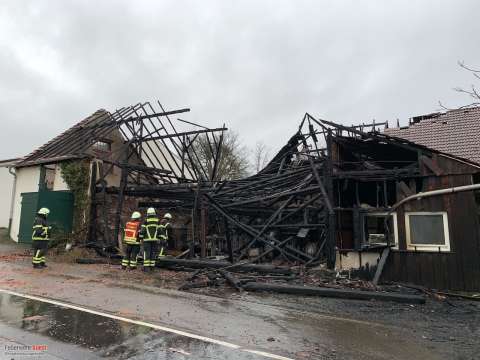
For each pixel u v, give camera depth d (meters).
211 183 15.39
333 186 11.88
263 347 5.22
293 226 13.54
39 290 8.58
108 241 16.19
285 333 5.91
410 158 12.82
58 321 6.16
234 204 14.18
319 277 10.69
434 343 5.71
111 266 12.88
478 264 9.46
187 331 5.82
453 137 18.59
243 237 17.73
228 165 39.97
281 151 16.80
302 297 8.76
